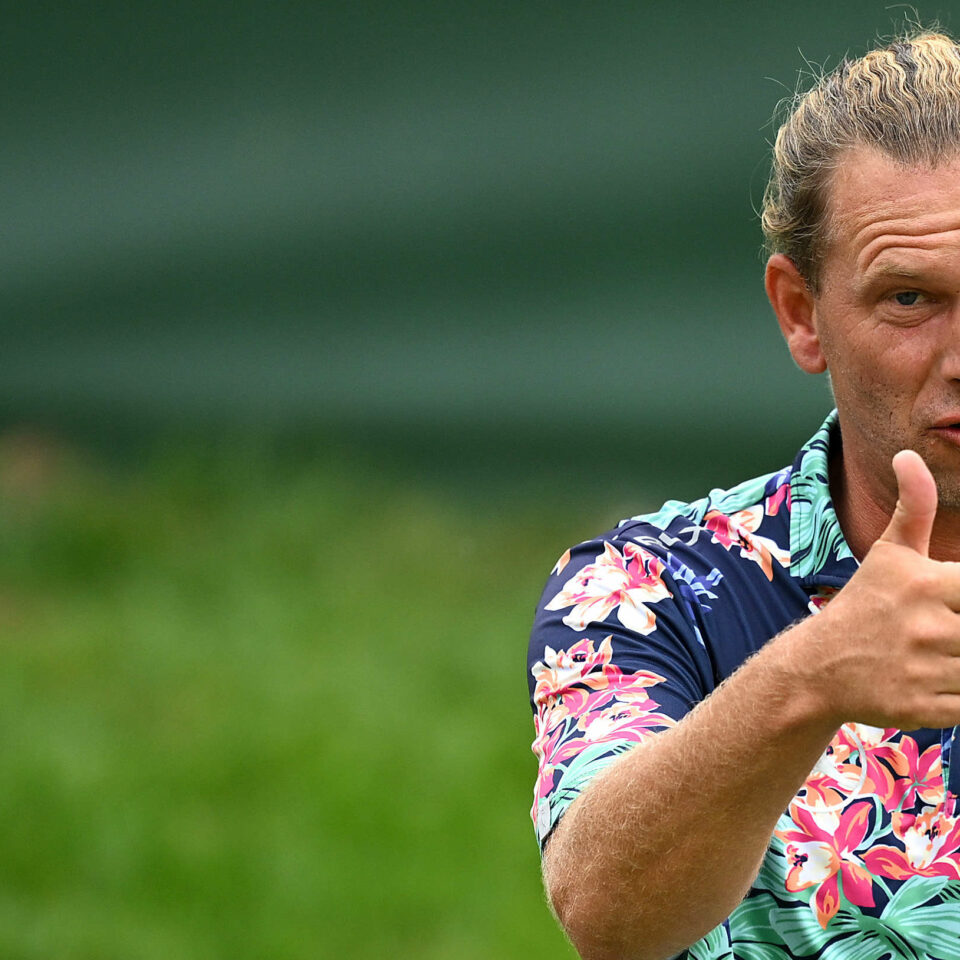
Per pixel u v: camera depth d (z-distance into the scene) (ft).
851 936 22.17
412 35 84.94
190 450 87.92
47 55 86.63
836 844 22.33
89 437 88.99
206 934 51.96
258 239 86.99
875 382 22.33
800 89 26.68
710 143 82.64
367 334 86.89
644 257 83.82
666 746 18.72
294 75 85.92
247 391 87.76
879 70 22.74
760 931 22.29
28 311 88.17
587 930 19.31
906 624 17.21
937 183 21.61
